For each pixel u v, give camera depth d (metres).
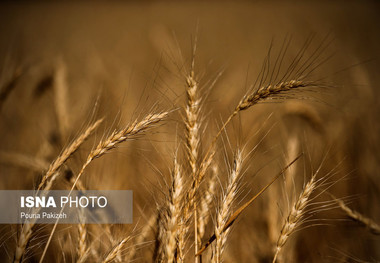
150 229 0.90
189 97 0.85
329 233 1.02
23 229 0.79
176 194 0.80
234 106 0.90
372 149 1.10
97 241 0.89
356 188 1.05
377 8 3.12
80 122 1.01
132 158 1.03
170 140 0.93
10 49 1.11
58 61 1.16
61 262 0.90
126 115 1.02
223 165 0.90
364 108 1.17
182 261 0.81
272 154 1.04
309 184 0.85
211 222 0.91
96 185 0.93
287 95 0.85
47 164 0.99
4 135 1.22
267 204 0.95
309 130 1.11
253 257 0.95
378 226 0.90
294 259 0.95
